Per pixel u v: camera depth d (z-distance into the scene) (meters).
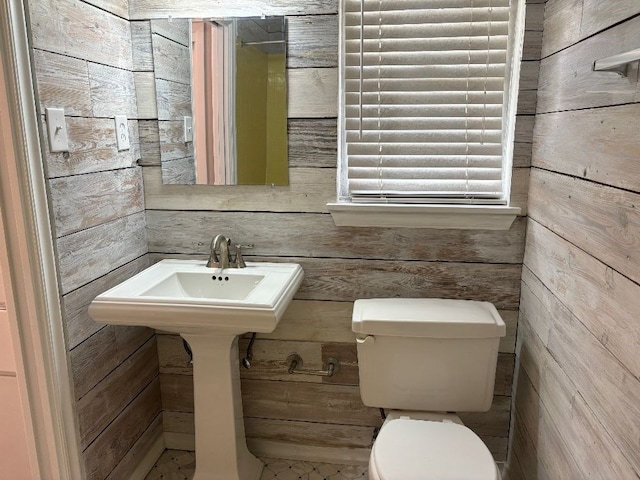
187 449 2.05
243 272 1.69
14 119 1.22
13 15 1.19
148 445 1.93
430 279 1.76
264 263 1.80
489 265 1.72
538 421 1.48
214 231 1.83
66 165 1.40
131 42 1.73
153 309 1.39
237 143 1.74
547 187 1.44
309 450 1.98
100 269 1.58
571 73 1.26
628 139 0.94
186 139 1.77
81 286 1.48
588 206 1.13
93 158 1.52
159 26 1.71
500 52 1.60
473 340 1.53
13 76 1.21
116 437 1.69
